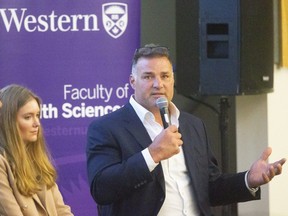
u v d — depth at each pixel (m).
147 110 7.89
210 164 8.29
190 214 7.85
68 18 10.76
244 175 8.05
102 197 7.61
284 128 12.74
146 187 7.68
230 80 11.37
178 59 11.81
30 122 8.07
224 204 8.27
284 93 12.73
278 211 12.66
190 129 8.14
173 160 7.89
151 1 13.64
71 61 10.79
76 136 10.84
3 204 7.75
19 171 7.88
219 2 11.41
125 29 10.84
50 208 8.13
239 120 12.60
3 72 10.70
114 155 7.72
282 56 12.53
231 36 11.37
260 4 11.57
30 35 10.72
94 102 10.84
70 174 10.88
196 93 11.48
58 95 10.79
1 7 10.66
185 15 11.64
